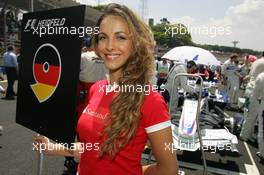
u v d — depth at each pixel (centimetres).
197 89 605
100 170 131
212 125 508
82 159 142
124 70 134
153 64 134
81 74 391
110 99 133
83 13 146
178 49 657
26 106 190
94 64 389
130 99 125
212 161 477
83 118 141
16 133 552
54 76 164
